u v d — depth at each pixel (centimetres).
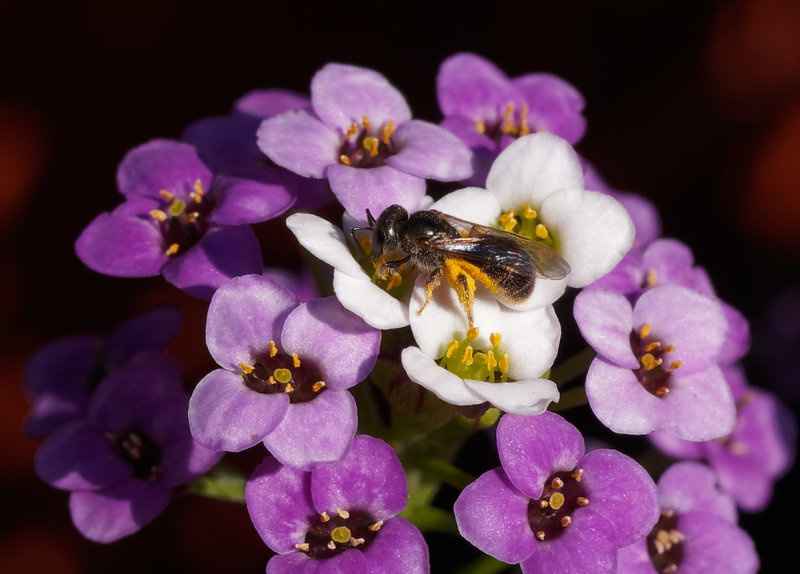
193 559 10
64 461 8
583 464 7
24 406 11
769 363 11
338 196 8
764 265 11
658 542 8
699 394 8
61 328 11
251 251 8
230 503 10
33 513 10
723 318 8
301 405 7
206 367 11
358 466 7
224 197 8
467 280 7
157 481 8
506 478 7
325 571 7
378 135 8
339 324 7
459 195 8
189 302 11
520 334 7
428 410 8
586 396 8
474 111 8
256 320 7
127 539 10
